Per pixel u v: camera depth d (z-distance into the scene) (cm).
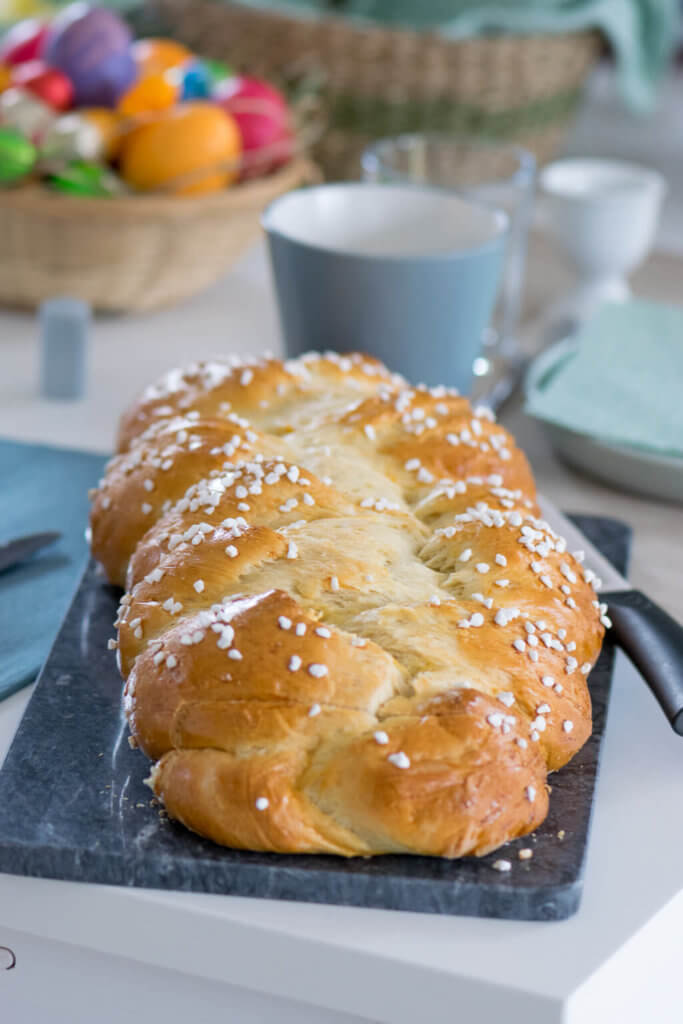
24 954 66
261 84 98
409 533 68
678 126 155
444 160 94
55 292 94
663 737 69
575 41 118
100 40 96
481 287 83
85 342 90
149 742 63
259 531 66
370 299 82
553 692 64
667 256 116
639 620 71
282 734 62
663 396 86
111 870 62
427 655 63
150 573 66
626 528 79
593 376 87
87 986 66
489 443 73
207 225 94
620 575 76
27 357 94
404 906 62
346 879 62
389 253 88
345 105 115
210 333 98
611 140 158
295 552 66
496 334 96
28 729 67
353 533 67
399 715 62
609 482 84
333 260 82
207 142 93
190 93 98
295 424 74
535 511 71
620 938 62
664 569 78
